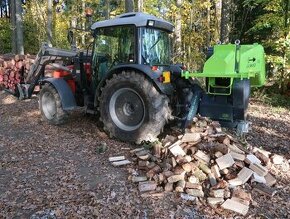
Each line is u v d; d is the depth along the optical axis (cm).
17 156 516
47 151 538
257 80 551
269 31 1194
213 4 1496
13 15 1786
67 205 371
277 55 1051
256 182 426
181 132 546
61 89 671
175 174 417
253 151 492
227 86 513
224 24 1104
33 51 2047
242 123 525
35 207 367
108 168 469
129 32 587
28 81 877
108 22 605
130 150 539
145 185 406
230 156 436
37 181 430
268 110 862
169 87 559
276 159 495
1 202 377
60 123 683
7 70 1026
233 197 386
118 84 576
